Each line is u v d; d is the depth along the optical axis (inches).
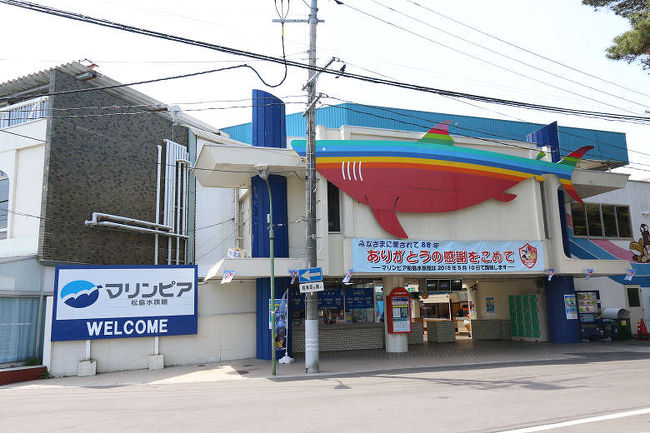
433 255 709.9
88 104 792.3
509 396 378.6
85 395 452.8
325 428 283.0
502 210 775.1
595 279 1008.9
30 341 664.4
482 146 805.9
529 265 768.9
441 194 726.5
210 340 697.0
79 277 626.2
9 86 809.5
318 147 678.5
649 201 1105.4
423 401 363.6
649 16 509.0
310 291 571.8
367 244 675.4
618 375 486.3
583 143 1216.2
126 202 838.5
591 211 1035.3
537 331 904.3
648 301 1046.4
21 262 663.1
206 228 1018.7
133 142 866.8
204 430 289.9
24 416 350.9
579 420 291.3
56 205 717.9
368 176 690.2
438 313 1338.6
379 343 832.9
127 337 639.8
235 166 673.6
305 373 561.9
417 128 1176.8
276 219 699.4
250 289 742.5
